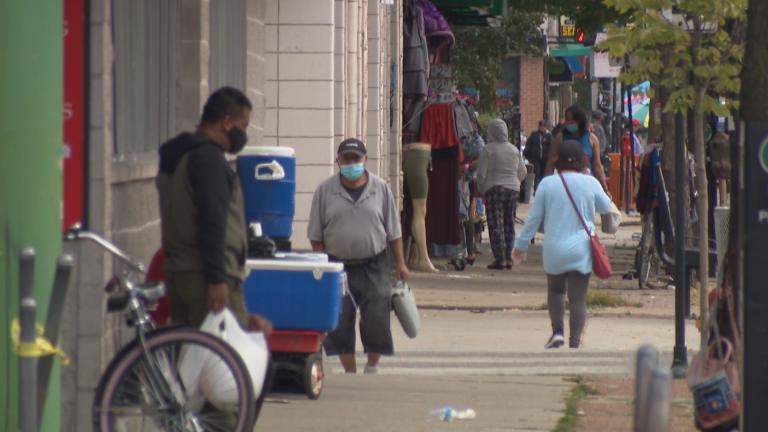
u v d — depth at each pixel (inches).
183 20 1477.6
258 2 1984.5
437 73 3383.4
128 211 1240.2
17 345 909.8
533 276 3093.0
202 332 1085.8
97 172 1151.0
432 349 1984.5
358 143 1715.1
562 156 1958.7
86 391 1156.5
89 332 1157.7
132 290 1082.7
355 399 1513.3
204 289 1130.7
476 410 1457.9
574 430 1353.3
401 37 3260.3
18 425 943.0
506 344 2034.9
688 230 2443.4
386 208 1737.2
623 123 5561.0
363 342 1744.6
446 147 3277.6
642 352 708.7
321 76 2287.2
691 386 1099.9
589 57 7283.5
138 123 1294.3
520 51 6082.7
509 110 6904.5
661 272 2962.6
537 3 4128.9
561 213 1939.0
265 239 1489.9
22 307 880.9
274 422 1366.9
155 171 1315.2
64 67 1140.5
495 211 3233.3
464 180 3334.2
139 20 1294.3
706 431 1092.5
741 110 1359.5
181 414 1075.9
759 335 994.1
